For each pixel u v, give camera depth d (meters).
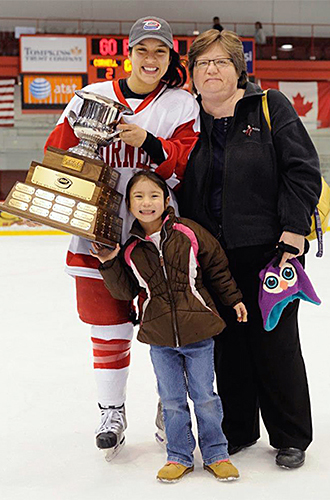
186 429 2.46
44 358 4.27
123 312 2.69
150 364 4.02
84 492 2.33
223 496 2.27
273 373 2.53
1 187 17.25
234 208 2.50
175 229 2.39
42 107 15.77
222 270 2.42
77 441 2.82
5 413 3.20
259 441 2.81
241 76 2.58
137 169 2.65
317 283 7.27
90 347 4.55
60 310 5.89
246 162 2.48
